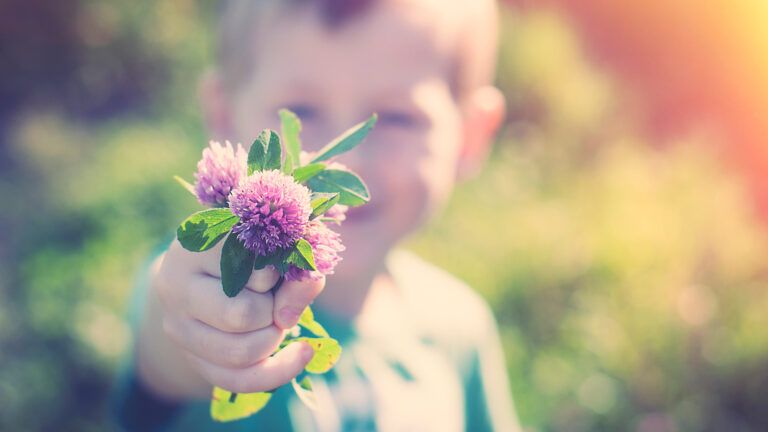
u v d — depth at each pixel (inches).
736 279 61.3
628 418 53.7
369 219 26.8
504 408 37.6
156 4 98.7
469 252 63.4
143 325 22.5
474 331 34.4
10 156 82.6
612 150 89.9
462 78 30.2
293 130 16.9
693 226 65.4
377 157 26.1
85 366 54.6
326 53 25.7
